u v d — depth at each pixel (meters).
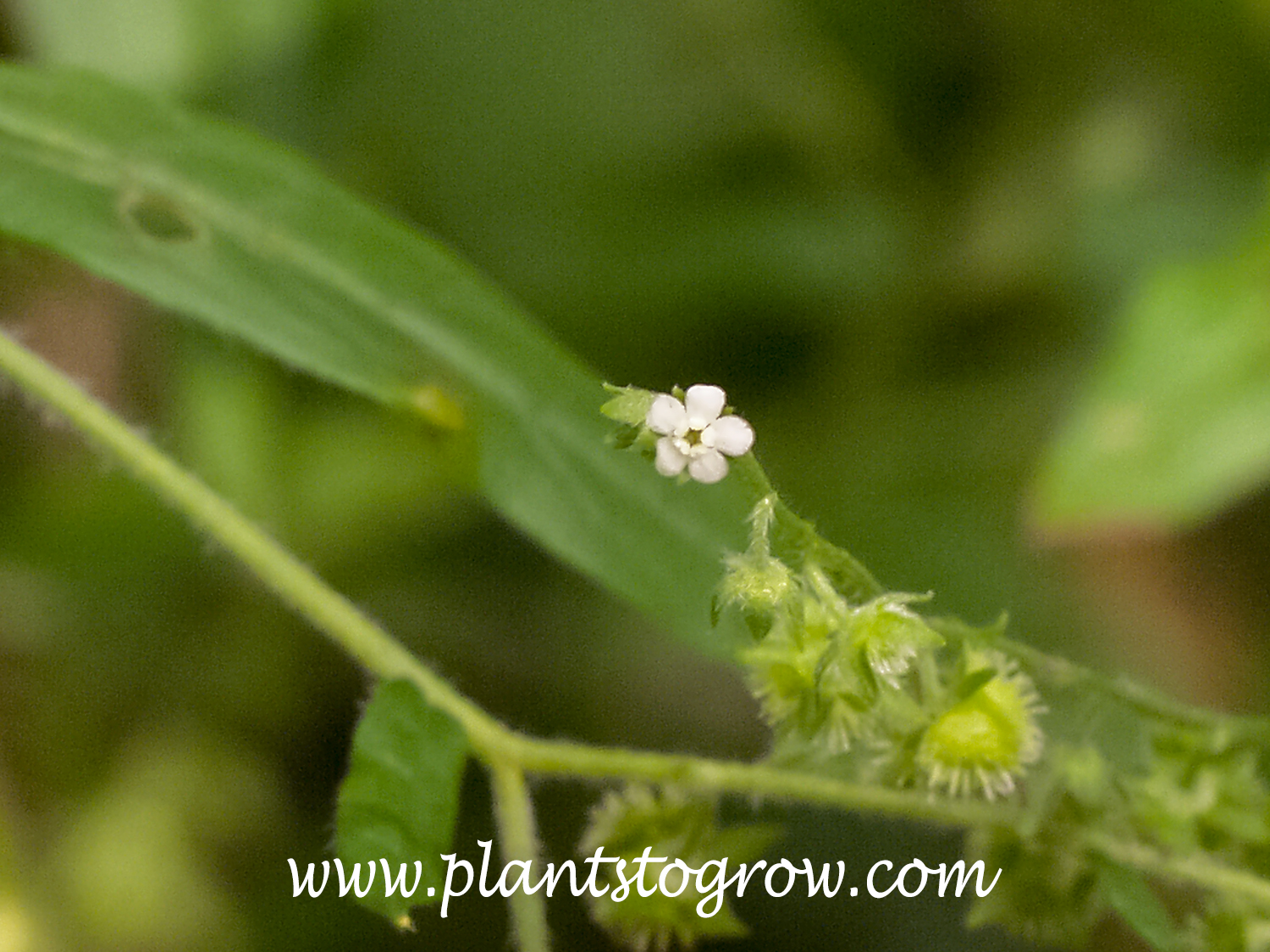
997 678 0.10
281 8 0.14
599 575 0.11
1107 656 0.15
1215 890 0.11
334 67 0.15
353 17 0.15
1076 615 0.15
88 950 0.14
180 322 0.14
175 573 0.15
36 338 0.15
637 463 0.11
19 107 0.11
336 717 0.16
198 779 0.15
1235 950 0.10
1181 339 0.12
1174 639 0.15
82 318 0.15
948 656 0.10
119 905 0.14
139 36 0.13
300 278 0.11
